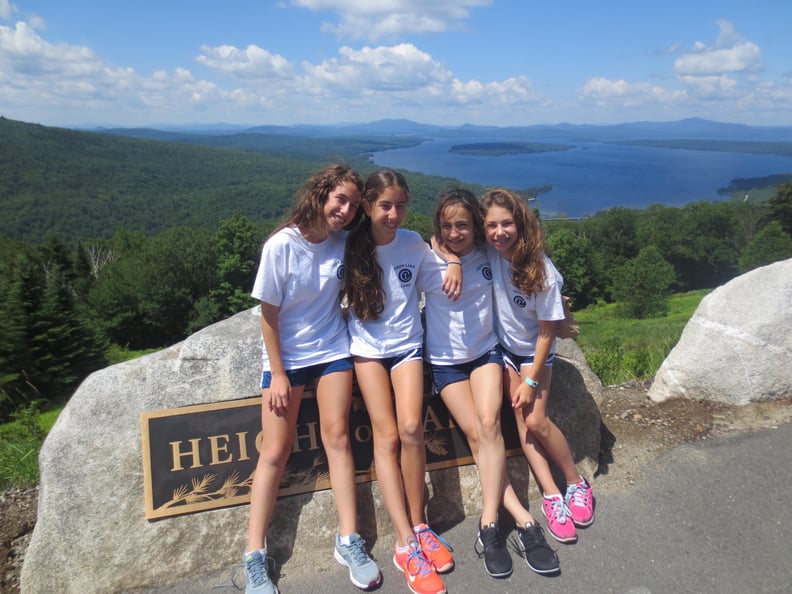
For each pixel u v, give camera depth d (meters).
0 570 2.73
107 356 19.44
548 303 2.69
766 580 2.41
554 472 3.09
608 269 54.22
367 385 2.62
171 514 2.60
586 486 2.87
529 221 2.66
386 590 2.42
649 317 37.78
